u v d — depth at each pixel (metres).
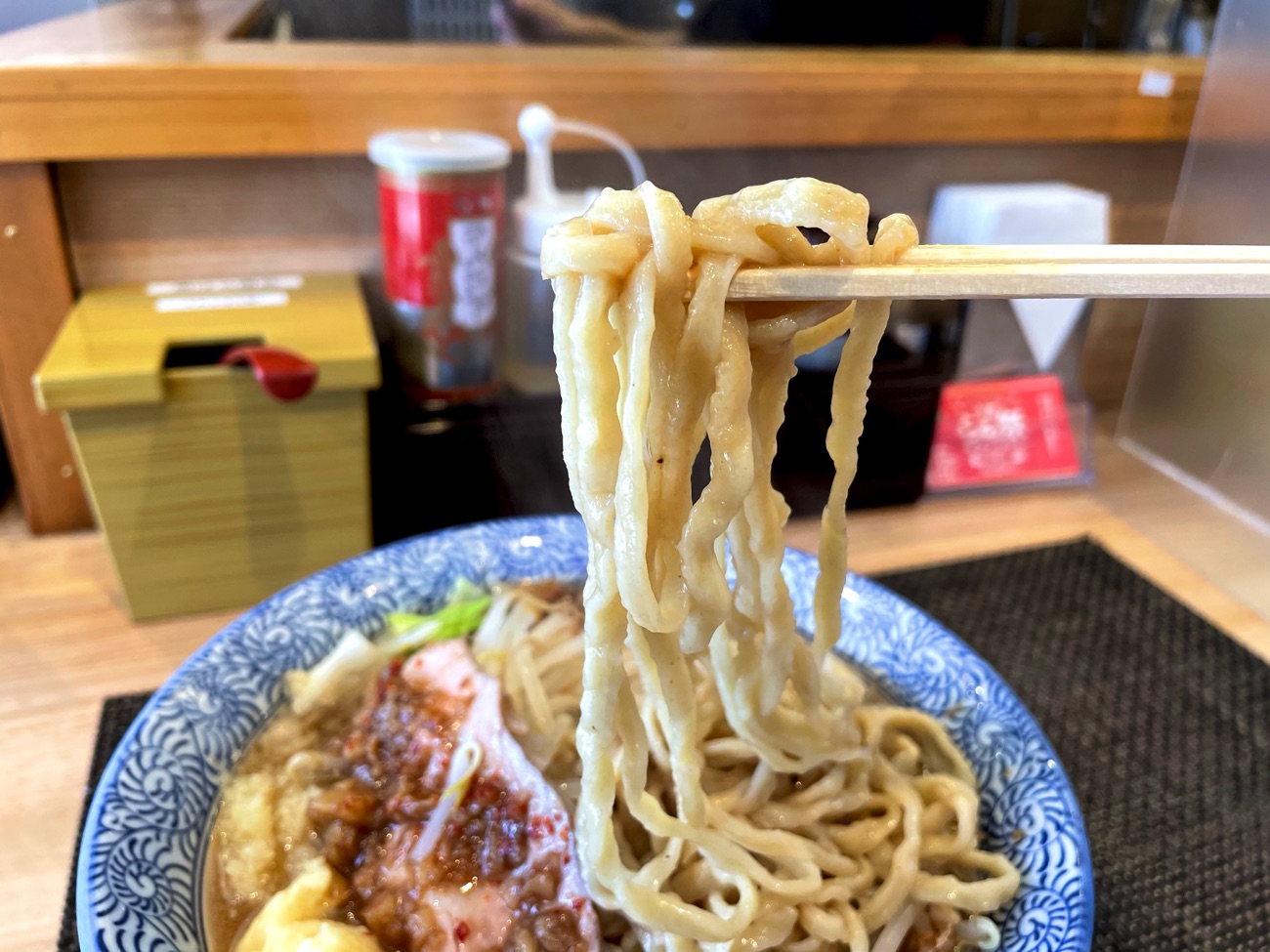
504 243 0.44
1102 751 0.35
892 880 0.28
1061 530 0.49
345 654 0.33
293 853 0.29
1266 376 0.47
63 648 0.38
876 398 0.46
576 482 0.23
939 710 0.32
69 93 0.37
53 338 0.42
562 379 0.23
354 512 0.40
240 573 0.40
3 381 0.42
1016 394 0.52
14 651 0.37
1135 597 0.43
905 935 0.28
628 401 0.22
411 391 0.43
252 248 0.44
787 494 0.47
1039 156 0.53
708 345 0.22
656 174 0.47
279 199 0.43
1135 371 0.55
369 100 0.41
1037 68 0.49
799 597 0.35
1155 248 0.24
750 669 0.27
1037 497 0.52
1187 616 0.42
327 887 0.28
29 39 0.41
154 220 0.42
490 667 0.34
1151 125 0.52
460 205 0.39
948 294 0.22
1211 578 0.46
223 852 0.28
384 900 0.27
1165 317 0.53
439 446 0.42
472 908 0.27
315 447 0.38
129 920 0.23
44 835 0.30
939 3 0.53
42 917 0.28
